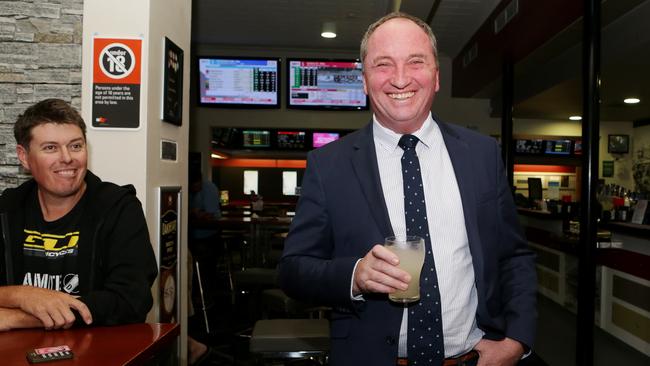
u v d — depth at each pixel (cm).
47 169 145
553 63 513
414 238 121
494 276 137
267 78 666
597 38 318
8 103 210
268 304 331
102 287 156
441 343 130
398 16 140
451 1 483
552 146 777
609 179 796
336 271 125
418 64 135
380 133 143
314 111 693
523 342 131
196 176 542
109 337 119
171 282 233
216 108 685
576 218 448
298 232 140
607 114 725
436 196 137
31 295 127
